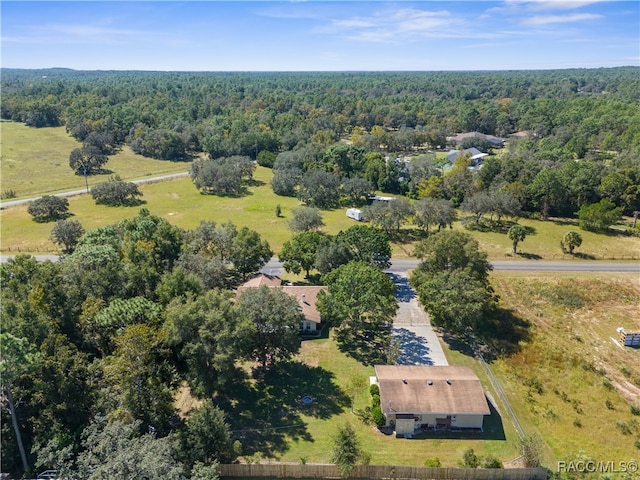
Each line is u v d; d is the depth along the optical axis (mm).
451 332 47188
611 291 55500
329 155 110250
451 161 120875
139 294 43062
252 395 37281
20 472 27734
